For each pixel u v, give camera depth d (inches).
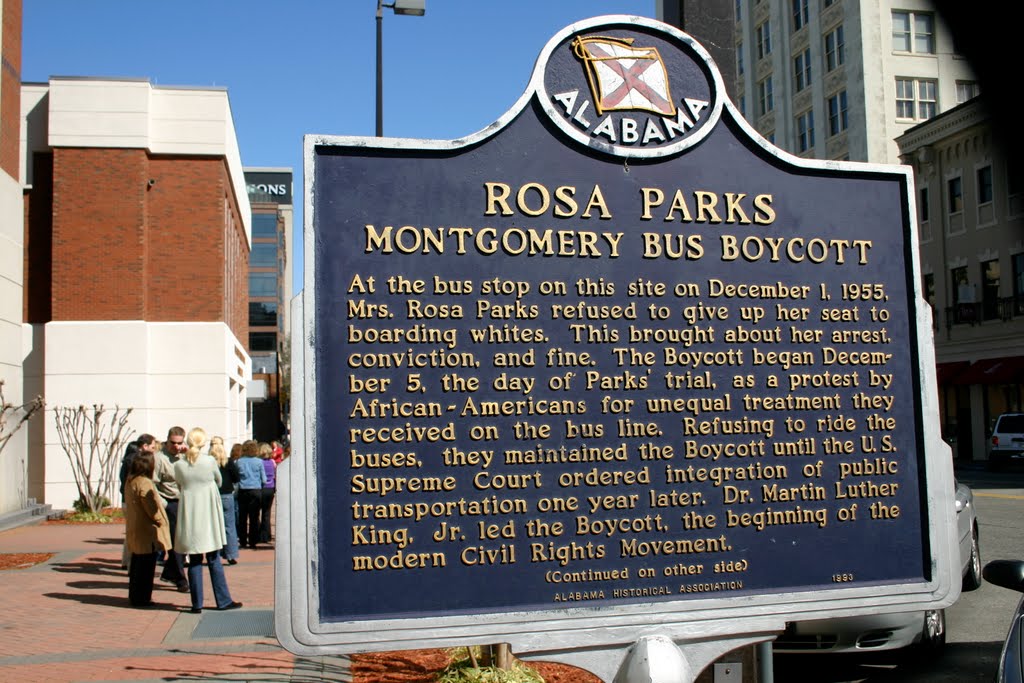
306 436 158.9
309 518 156.6
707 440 175.3
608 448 170.6
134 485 387.5
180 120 964.6
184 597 410.3
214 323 959.0
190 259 964.0
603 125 176.9
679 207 179.6
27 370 929.5
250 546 629.3
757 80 1908.2
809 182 187.6
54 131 927.7
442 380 165.9
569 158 176.1
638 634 165.8
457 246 169.8
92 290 925.8
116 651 298.7
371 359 164.1
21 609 378.9
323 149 167.0
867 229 189.8
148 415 928.3
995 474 1200.8
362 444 161.9
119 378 919.7
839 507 179.3
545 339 171.0
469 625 159.2
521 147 174.2
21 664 279.7
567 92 177.0
